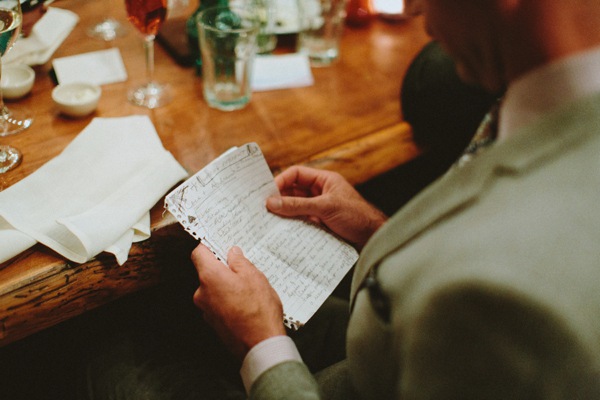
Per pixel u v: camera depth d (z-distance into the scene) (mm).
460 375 354
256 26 941
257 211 710
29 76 888
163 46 1116
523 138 337
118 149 763
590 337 297
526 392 326
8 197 641
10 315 562
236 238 668
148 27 833
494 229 328
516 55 363
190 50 1048
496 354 325
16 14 690
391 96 1079
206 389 718
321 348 812
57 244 595
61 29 1032
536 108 348
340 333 833
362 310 472
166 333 824
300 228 743
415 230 397
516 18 351
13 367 1043
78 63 975
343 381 661
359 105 1034
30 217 625
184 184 620
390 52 1239
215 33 877
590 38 325
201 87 1008
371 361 467
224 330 604
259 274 628
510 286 302
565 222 309
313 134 929
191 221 618
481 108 930
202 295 626
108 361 746
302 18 1164
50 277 582
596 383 303
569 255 302
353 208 767
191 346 818
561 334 296
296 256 703
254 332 578
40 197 658
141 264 660
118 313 1028
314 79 1091
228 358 814
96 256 607
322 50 1170
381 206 1359
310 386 534
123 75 979
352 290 503
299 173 802
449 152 1045
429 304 353
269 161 842
